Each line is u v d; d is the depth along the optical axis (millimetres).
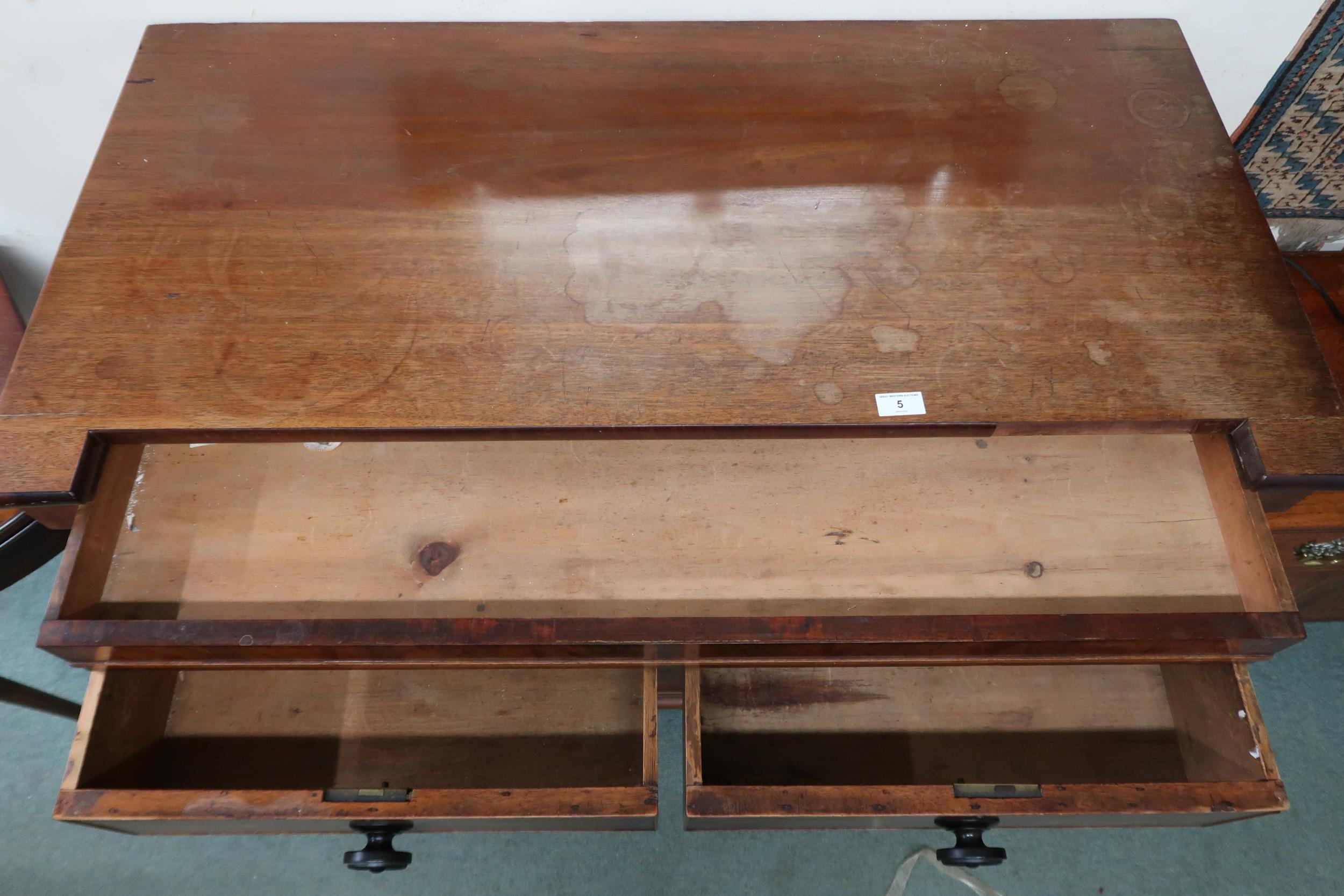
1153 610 760
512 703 952
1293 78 1041
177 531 792
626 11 981
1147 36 958
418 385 723
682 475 831
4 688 928
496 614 759
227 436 712
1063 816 769
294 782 907
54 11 920
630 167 854
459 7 966
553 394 720
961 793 747
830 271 792
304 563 782
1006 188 844
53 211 1203
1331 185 1196
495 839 1151
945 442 854
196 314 753
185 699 935
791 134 882
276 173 837
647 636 661
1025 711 942
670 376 730
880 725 938
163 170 835
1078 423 717
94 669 747
